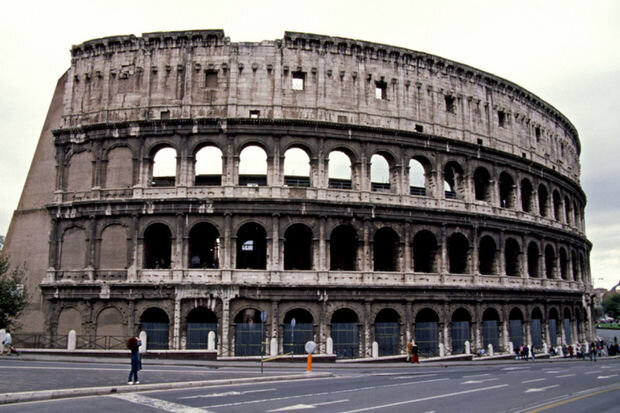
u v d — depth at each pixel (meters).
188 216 62.56
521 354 73.38
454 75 75.69
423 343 67.62
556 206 92.56
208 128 64.25
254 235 68.94
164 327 61.59
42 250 68.00
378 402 28.38
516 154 81.69
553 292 82.88
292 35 67.12
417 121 71.31
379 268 72.81
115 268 62.91
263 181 72.62
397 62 71.31
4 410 24.36
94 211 63.84
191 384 33.88
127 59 67.19
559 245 88.19
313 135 65.50
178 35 66.38
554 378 44.41
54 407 25.27
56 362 48.56
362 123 67.62
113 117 66.06
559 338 84.50
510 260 80.50
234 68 66.00
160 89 65.88
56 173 66.88
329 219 64.38
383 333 65.56
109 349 60.88
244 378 37.53
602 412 26.11
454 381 40.41
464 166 74.25
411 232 68.00
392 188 69.31
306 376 41.34
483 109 78.31
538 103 88.06
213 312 61.00
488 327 73.88
